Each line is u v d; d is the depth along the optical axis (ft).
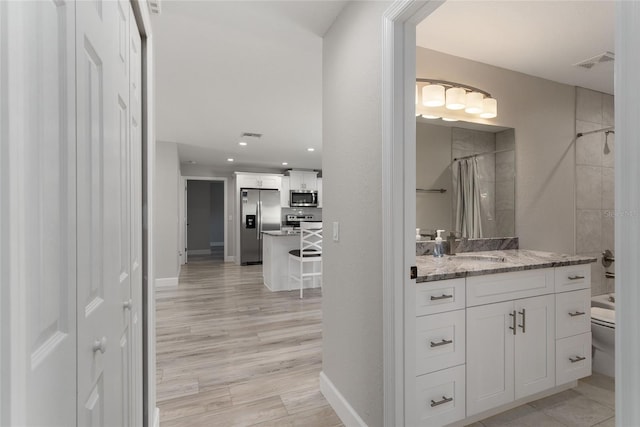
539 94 9.13
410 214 4.66
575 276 6.83
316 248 16.12
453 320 5.44
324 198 6.92
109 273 2.93
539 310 6.34
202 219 31.83
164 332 10.57
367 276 5.21
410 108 4.66
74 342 2.09
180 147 18.54
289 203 26.13
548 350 6.43
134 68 4.29
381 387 4.83
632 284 1.51
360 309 5.43
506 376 5.96
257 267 23.11
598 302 9.30
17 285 1.39
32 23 1.57
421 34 6.97
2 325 1.31
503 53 7.79
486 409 5.75
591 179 9.90
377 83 4.96
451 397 5.41
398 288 4.58
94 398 2.52
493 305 5.82
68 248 2.00
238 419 6.07
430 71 7.63
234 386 7.23
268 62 8.27
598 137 10.05
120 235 3.39
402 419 4.59
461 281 5.51
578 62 8.21
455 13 6.22
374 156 5.04
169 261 17.24
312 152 19.88
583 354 6.86
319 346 9.46
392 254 4.56
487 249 8.52
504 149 8.77
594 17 6.32
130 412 4.00
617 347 1.57
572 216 9.60
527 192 8.99
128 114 3.85
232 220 26.22
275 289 16.16
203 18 6.38
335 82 6.38
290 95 10.52
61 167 1.93
